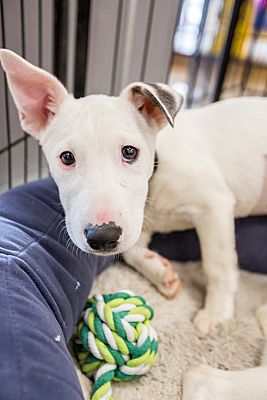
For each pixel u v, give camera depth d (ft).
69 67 1.63
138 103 0.87
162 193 1.08
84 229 0.73
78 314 0.92
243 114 1.17
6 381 0.62
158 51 1.96
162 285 1.11
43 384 0.64
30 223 0.94
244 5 1.88
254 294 1.18
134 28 1.77
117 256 1.16
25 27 1.44
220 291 1.08
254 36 2.10
